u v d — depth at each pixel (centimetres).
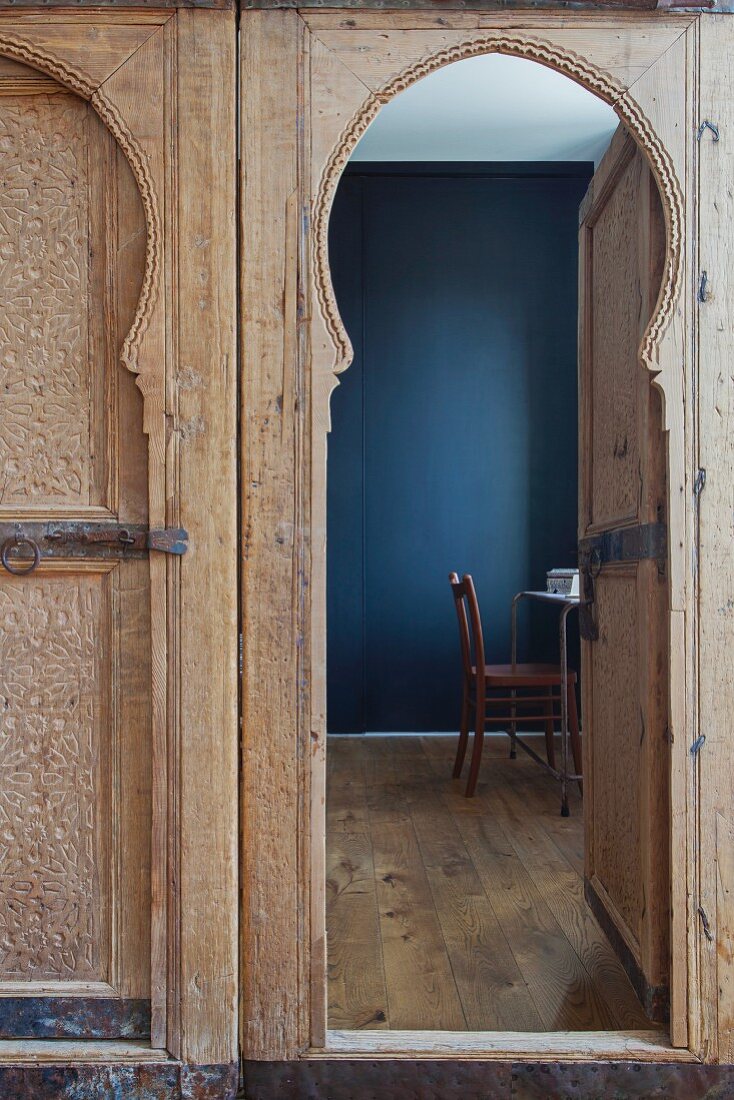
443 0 174
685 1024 174
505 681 389
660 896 187
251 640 175
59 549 177
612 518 228
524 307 509
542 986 214
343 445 503
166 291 174
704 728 178
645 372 187
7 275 178
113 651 177
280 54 174
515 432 509
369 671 508
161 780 174
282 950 173
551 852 314
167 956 173
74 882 178
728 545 178
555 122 454
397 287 505
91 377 178
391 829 340
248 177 174
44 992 176
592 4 175
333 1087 171
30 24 173
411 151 488
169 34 173
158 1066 171
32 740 178
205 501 174
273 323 175
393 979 218
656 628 187
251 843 174
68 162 177
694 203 178
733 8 177
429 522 508
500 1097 171
